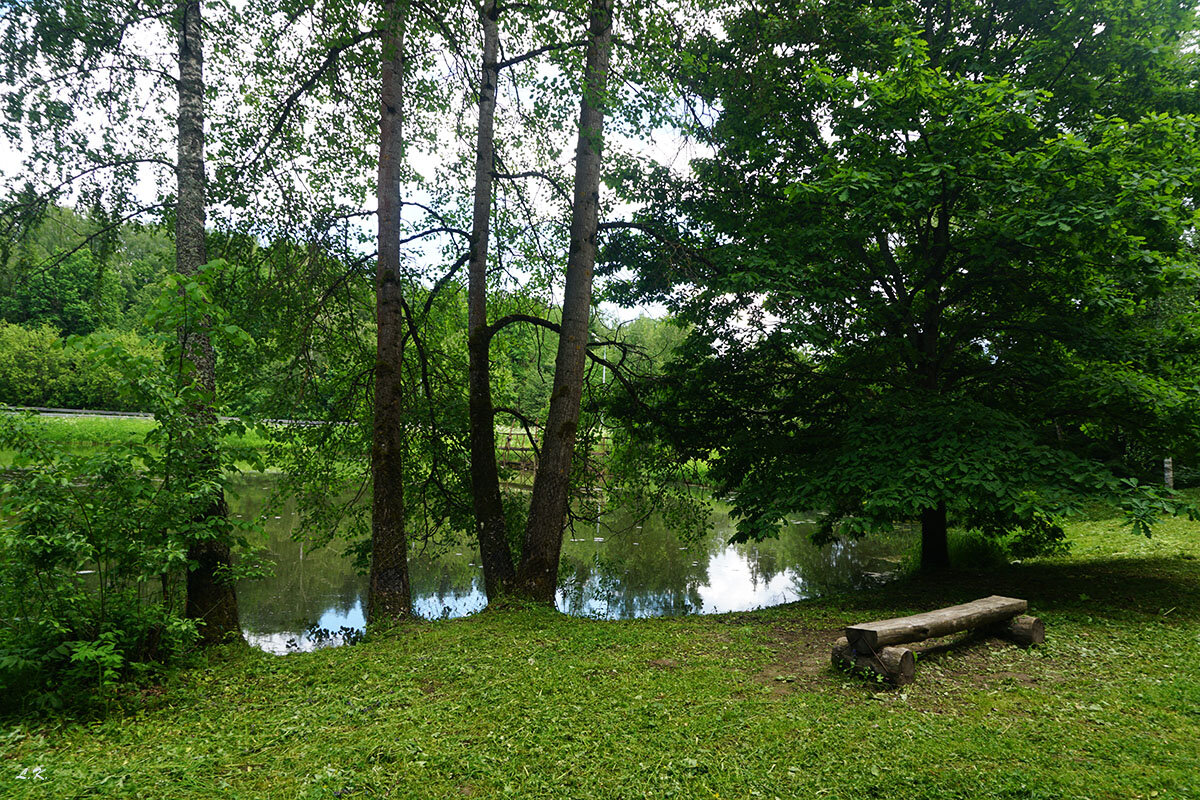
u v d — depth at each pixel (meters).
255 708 4.82
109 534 4.97
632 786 3.46
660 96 8.51
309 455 10.75
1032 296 9.02
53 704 4.58
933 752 3.75
